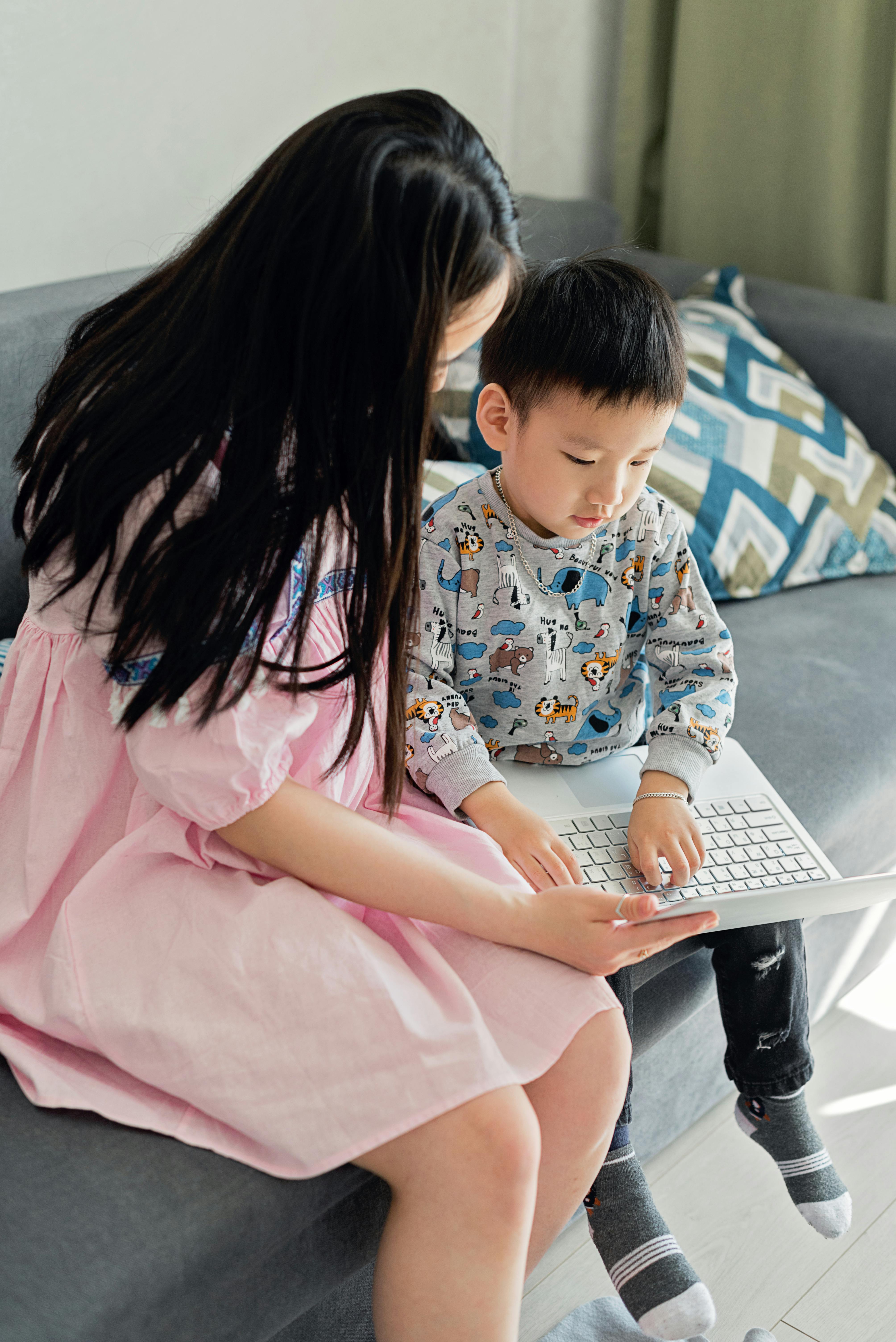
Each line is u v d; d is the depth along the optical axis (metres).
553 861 0.92
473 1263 0.71
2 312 1.21
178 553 0.72
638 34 2.13
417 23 1.83
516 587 1.02
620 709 1.12
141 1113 0.76
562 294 0.92
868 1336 1.02
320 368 0.70
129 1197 0.70
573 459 0.94
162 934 0.79
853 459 1.75
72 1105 0.75
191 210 1.63
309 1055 0.73
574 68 2.15
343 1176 0.76
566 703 1.08
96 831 0.85
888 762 1.27
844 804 1.20
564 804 1.04
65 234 1.50
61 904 0.84
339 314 0.69
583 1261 1.08
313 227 0.68
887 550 1.71
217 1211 0.70
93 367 0.80
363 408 0.71
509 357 0.95
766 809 1.08
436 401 1.09
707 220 2.21
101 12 1.43
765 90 2.05
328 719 0.87
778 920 0.84
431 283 0.69
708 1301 0.89
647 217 2.30
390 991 0.74
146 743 0.77
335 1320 0.90
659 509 1.06
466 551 1.02
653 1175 1.18
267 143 1.69
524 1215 0.71
